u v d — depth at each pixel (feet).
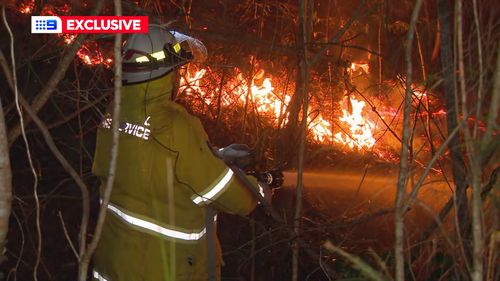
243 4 22.00
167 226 10.55
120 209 10.68
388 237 16.47
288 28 19.34
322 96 19.45
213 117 19.92
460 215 11.13
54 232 18.08
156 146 10.50
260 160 15.93
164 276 10.55
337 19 24.03
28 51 16.11
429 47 18.02
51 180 19.66
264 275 15.94
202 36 15.65
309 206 19.83
